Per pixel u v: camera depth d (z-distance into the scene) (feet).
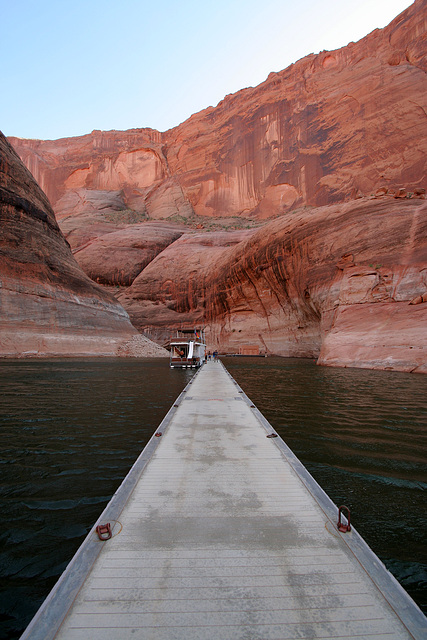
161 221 294.66
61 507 13.98
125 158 379.76
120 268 237.66
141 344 162.09
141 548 8.16
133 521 9.43
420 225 80.38
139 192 368.27
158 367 90.43
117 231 271.69
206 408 26.37
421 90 198.18
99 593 6.72
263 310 169.37
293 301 143.02
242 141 300.61
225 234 239.91
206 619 6.12
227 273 183.32
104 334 156.15
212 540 8.52
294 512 10.07
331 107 242.17
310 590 6.89
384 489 15.44
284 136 271.08
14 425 27.02
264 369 81.25
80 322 147.23
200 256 219.00
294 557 7.91
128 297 229.04
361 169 221.25
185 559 7.78
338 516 9.77
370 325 78.79
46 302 135.33
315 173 246.88
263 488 11.78
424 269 74.02
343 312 88.17
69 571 7.30
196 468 13.64
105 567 7.48
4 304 121.80
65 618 6.10
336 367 77.97
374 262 87.35
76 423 27.71
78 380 57.52
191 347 88.33
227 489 11.66
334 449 20.94
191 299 213.66
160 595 6.68
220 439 17.81
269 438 18.06
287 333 156.25
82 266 238.48
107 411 32.42
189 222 297.12
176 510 10.12
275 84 291.99
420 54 206.18
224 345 187.83
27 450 20.97
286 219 138.41
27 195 145.38
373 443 22.13
